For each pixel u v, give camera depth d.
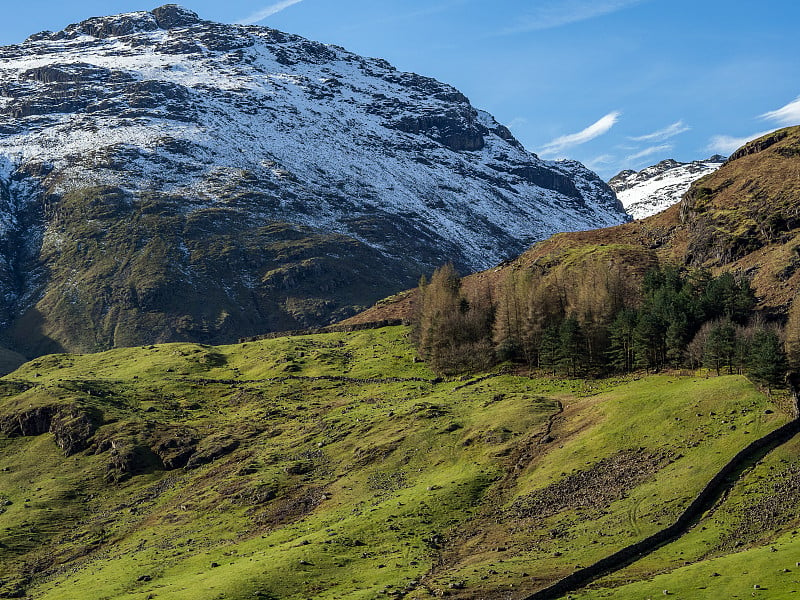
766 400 131.50
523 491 129.25
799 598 82.12
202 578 118.56
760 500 107.94
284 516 145.62
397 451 158.12
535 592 97.00
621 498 118.06
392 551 117.19
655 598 90.00
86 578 135.75
